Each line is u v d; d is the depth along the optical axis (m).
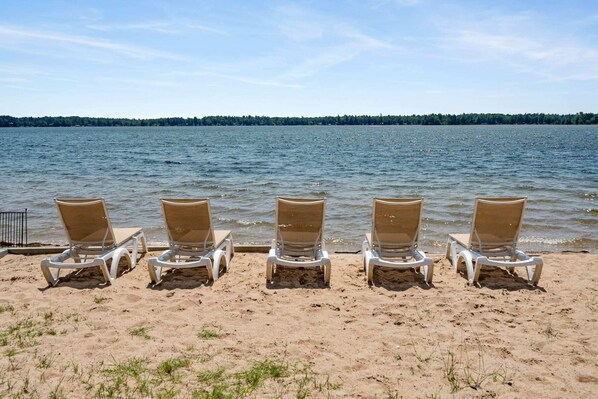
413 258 6.93
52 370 3.88
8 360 4.05
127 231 7.32
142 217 13.12
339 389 3.63
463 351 4.28
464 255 6.43
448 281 6.38
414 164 30.22
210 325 4.85
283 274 6.64
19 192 17.67
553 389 3.65
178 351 4.25
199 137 91.94
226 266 6.70
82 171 25.58
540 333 4.67
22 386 3.63
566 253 8.05
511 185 19.39
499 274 6.73
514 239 6.61
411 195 16.80
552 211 13.84
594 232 11.45
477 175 23.47
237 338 4.54
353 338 4.55
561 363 4.05
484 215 6.45
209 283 6.21
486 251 6.69
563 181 20.77
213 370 3.91
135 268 6.91
